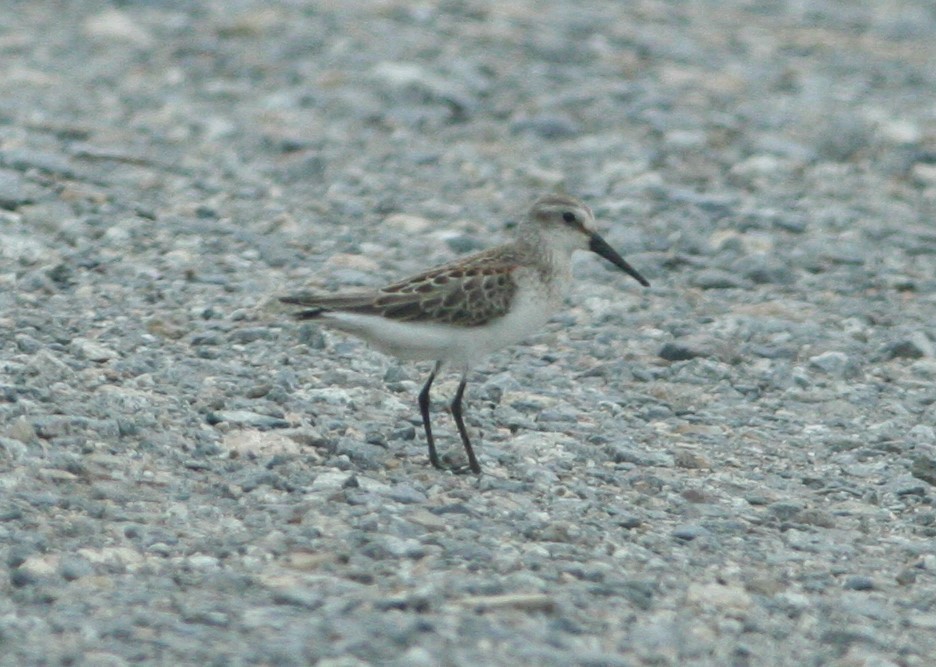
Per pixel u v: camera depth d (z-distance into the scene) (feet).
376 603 34.24
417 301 42.57
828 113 94.58
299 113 87.20
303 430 45.19
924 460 46.75
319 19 105.29
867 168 84.58
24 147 75.82
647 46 107.24
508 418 49.03
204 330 54.80
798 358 57.93
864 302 65.10
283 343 54.08
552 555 38.24
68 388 46.68
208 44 98.32
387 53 98.07
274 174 77.46
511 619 34.19
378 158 80.94
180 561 36.19
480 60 98.27
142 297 58.29
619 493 43.80
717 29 117.39
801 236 73.15
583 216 45.01
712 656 33.81
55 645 31.40
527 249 44.65
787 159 84.74
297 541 37.58
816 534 42.22
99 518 38.06
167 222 67.21
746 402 53.47
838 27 122.83
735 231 73.10
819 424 51.75
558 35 107.55
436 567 36.68
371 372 52.39
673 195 76.95
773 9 127.54
